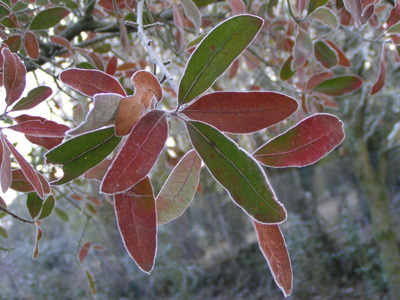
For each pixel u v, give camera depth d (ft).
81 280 10.73
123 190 0.68
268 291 11.11
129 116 0.68
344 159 12.14
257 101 0.75
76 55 1.91
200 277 12.05
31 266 10.66
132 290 11.79
